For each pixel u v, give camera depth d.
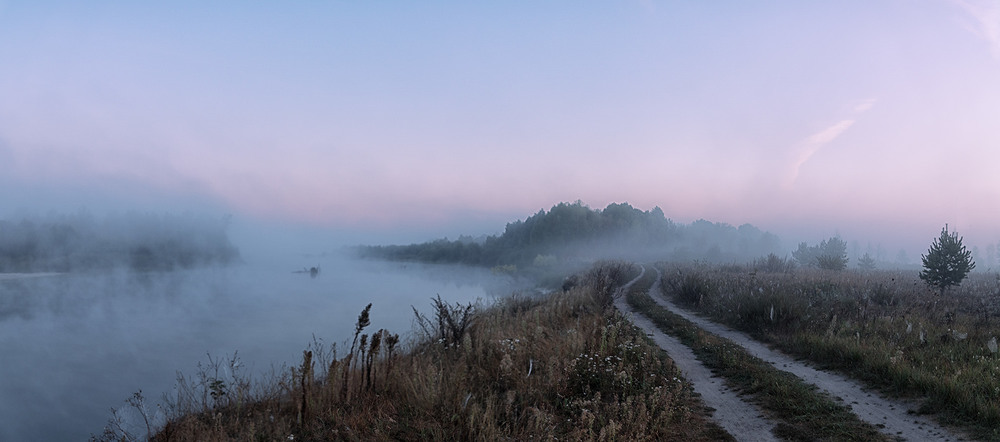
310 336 26.17
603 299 21.34
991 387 7.55
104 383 17.08
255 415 7.43
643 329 16.45
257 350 22.42
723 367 10.75
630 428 6.73
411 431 6.57
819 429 6.82
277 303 43.69
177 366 19.72
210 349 22.92
